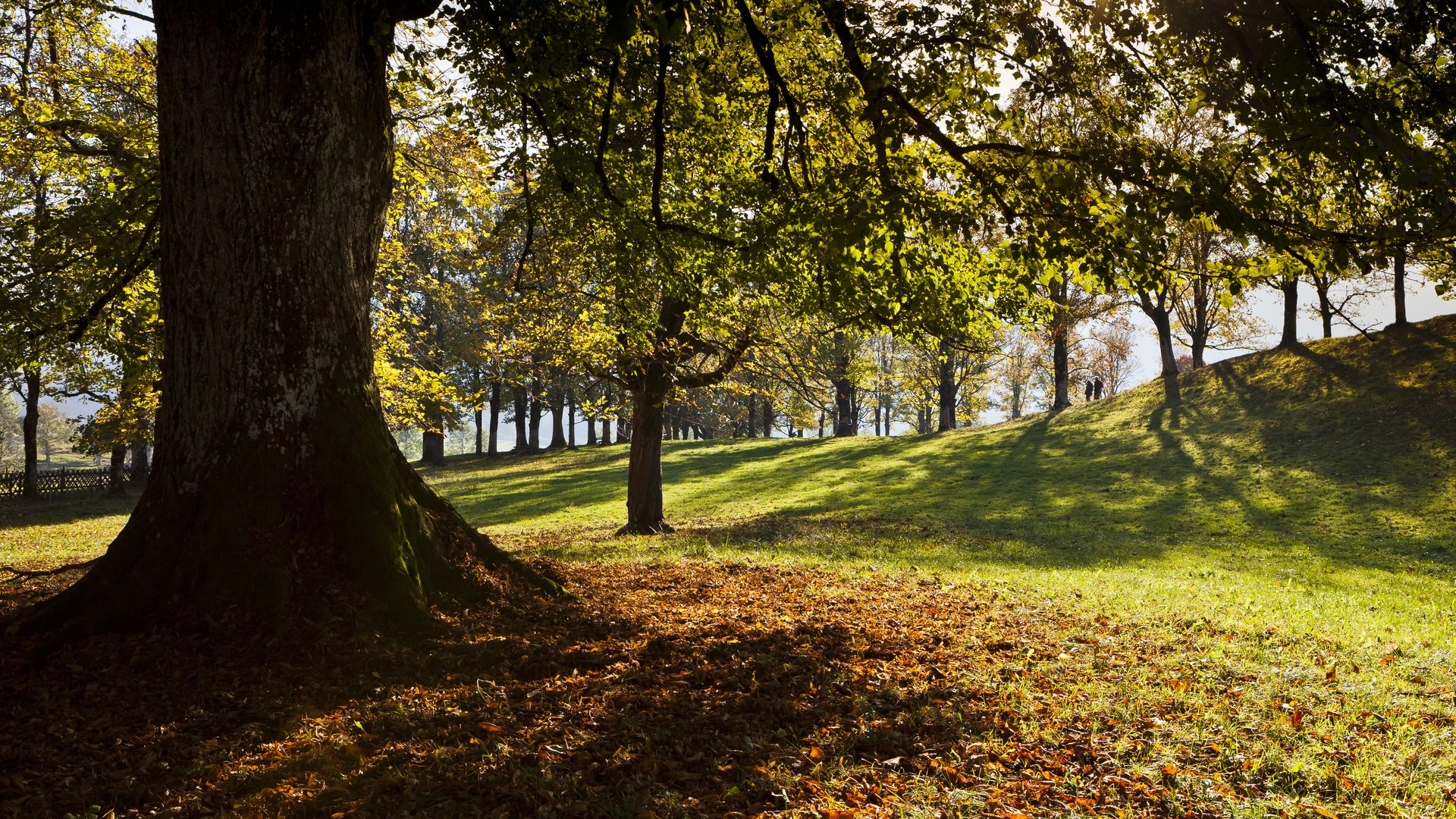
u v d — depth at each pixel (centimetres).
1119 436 3300
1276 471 2519
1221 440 2925
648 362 1897
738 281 1191
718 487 3431
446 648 660
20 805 406
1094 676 678
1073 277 759
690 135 1105
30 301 1169
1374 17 667
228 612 629
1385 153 614
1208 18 663
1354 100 638
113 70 1312
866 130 966
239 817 402
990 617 908
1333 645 860
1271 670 718
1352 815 442
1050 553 1789
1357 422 2717
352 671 605
